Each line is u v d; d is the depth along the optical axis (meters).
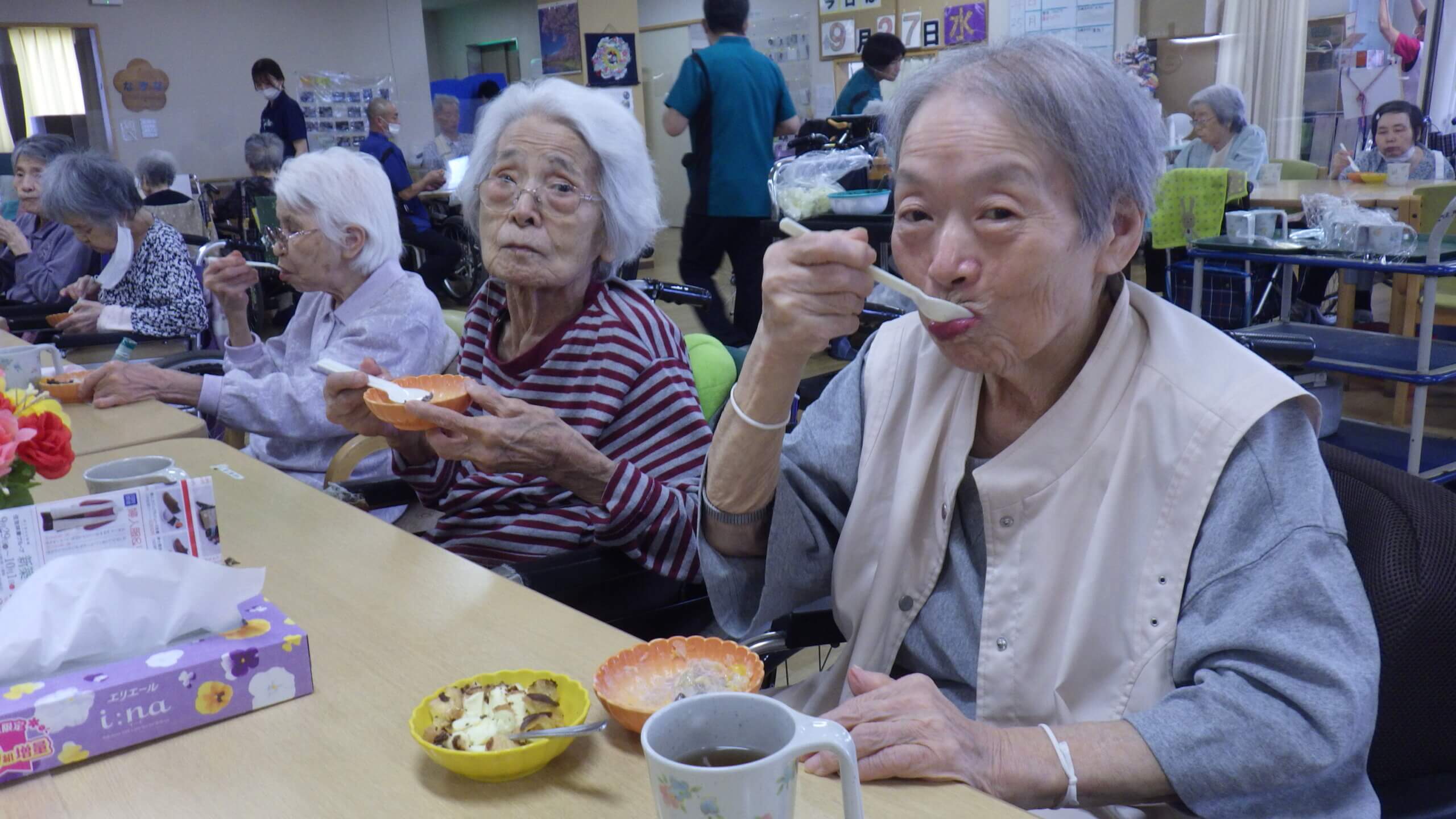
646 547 1.38
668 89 11.03
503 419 1.34
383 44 10.31
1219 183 3.96
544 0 8.00
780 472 1.09
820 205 3.87
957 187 0.86
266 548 1.21
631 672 0.86
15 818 0.72
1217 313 4.79
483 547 1.54
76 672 0.81
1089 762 0.82
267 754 0.79
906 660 1.11
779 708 0.61
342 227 2.04
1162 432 0.92
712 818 0.56
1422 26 6.85
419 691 0.87
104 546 0.89
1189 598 0.90
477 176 1.60
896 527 1.06
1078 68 0.86
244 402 1.99
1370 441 3.23
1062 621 0.97
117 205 3.21
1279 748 0.80
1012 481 0.98
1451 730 0.92
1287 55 7.15
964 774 0.78
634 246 1.62
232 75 9.65
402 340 2.04
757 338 0.99
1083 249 0.88
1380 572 0.92
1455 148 6.20
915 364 1.10
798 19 9.34
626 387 1.53
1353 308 4.79
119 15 9.06
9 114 9.07
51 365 2.38
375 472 2.03
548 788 0.74
